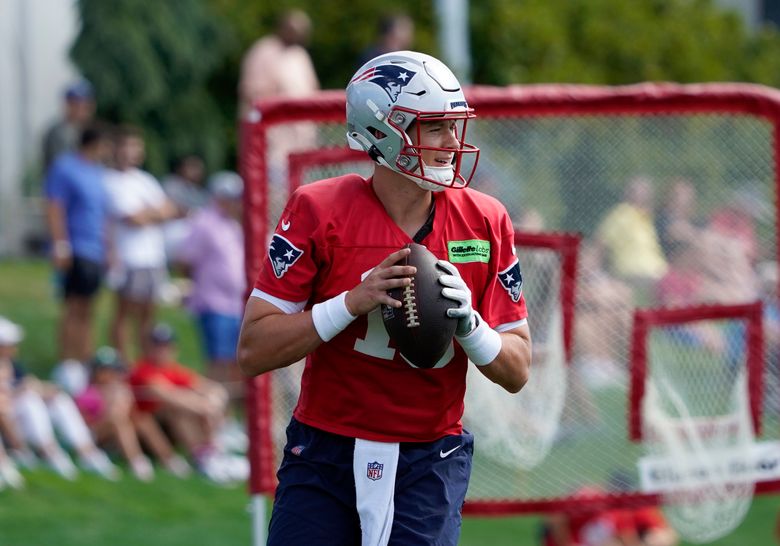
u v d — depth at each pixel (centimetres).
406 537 1233
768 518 2975
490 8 5244
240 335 1252
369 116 1210
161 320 3959
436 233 1235
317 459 1257
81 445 2742
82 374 3161
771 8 6919
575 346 1956
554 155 1978
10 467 2578
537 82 5297
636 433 1961
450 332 1180
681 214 1994
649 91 1967
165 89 5159
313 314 1196
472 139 1966
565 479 1944
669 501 1964
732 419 1981
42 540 2277
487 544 2625
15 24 5241
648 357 1970
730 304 1984
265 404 1841
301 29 3419
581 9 5597
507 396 1933
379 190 1239
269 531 1276
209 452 2859
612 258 1975
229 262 3148
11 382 2709
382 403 1236
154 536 2373
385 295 1169
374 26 5266
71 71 5381
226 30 5331
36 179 5038
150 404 2855
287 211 1240
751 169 2000
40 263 4634
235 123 5538
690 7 5931
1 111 5184
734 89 1973
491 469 1931
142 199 3347
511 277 1277
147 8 5047
